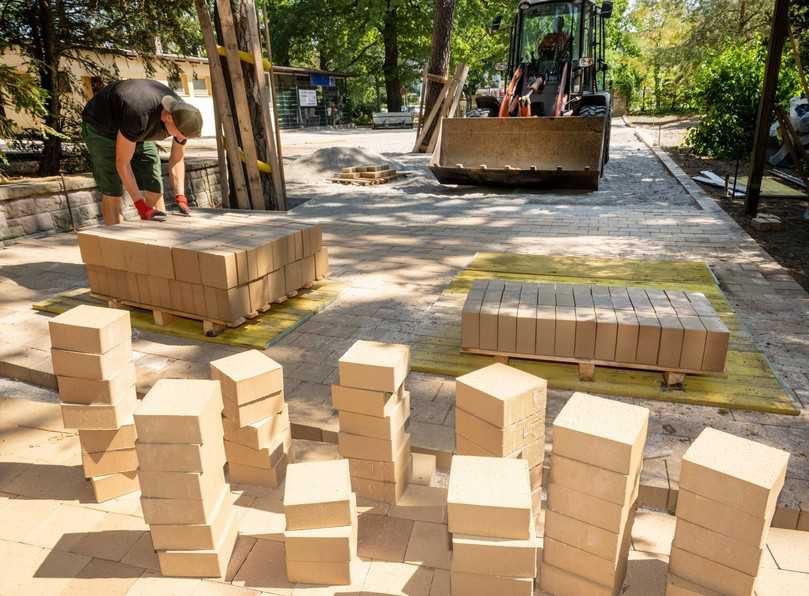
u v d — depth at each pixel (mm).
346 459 2428
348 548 2070
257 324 4219
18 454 2936
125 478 2639
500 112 10555
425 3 31375
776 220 7062
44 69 8008
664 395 3160
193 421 2016
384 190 10602
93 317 2537
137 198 4844
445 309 4516
